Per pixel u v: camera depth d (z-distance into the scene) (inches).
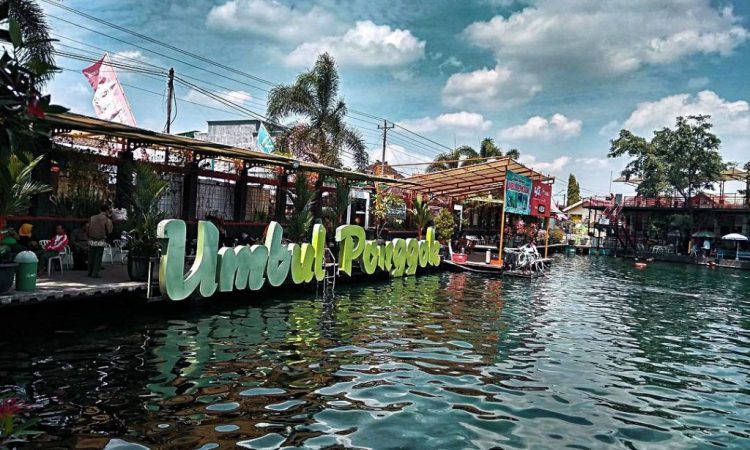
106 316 385.1
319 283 612.4
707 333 499.8
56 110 86.3
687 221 1797.5
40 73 85.8
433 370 313.9
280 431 213.6
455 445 212.1
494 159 887.1
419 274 820.0
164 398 239.6
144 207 430.3
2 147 88.3
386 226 996.6
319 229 561.6
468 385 290.0
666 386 317.1
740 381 337.4
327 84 1051.3
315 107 1053.2
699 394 305.4
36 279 375.9
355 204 962.1
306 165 681.6
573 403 273.7
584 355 379.2
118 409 224.1
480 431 228.2
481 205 1450.5
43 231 472.1
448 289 676.1
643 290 840.3
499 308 555.2
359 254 634.8
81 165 516.7
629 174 2005.4
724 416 270.5
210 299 474.9
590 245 1980.8
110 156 563.5
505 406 261.6
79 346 308.5
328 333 385.4
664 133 1899.6
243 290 510.6
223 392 252.4
